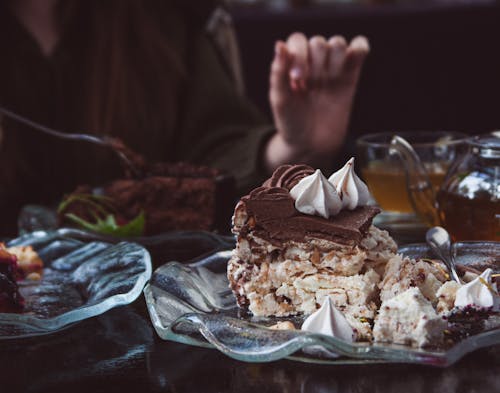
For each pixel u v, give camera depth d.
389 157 0.99
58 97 1.33
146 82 1.36
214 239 0.92
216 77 1.42
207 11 1.43
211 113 1.39
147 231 1.03
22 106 1.33
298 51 1.10
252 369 0.64
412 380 0.61
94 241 0.92
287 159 1.22
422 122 1.87
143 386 0.62
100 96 1.32
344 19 1.84
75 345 0.69
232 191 1.05
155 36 1.36
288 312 0.77
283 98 1.15
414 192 0.93
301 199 0.76
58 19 1.35
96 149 1.33
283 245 0.76
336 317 0.66
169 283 0.75
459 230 0.86
